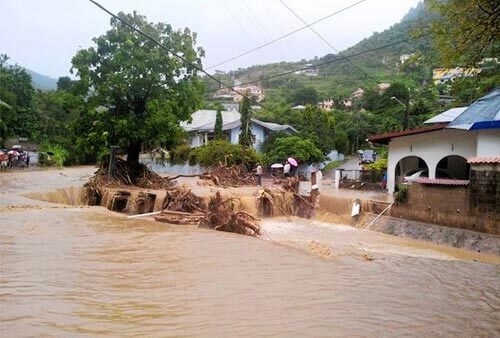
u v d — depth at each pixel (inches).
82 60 980.6
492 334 241.8
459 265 428.1
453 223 644.7
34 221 545.3
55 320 221.0
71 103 984.3
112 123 984.3
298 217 880.9
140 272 331.0
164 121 974.4
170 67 998.4
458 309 284.2
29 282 285.7
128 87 972.6
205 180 1141.1
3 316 221.6
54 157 1740.9
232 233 553.0
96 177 988.6
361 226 765.9
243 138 1535.4
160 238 477.4
